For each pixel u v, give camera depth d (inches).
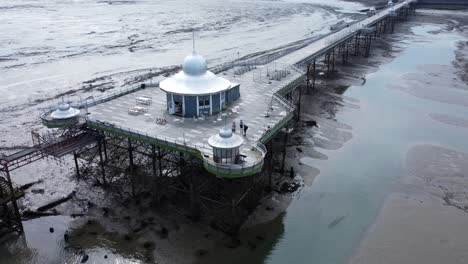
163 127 1737.2
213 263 1422.2
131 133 1654.8
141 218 1651.1
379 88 3420.3
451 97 3211.1
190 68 1887.3
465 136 2509.8
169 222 1625.2
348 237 1574.8
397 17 7190.0
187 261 1427.2
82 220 1642.5
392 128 2605.8
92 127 1775.3
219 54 4343.0
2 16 6633.9
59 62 3890.3
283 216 1688.0
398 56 4559.5
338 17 7613.2
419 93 3294.8
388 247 1517.0
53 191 1822.1
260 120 1830.7
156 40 5083.7
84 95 2957.7
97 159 2062.0
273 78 2524.6
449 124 2691.9
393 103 3061.0
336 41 3902.6
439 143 2402.8
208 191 1731.1
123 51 4436.5
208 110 1883.6
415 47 5032.0
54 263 1425.9
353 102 3068.4
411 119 2763.3
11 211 1635.1
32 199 1756.9
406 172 2059.5
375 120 2728.8
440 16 7672.2
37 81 3284.9
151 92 2253.9
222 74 2645.2
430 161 2175.2
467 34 5935.0
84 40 4940.9
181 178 1788.9
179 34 5526.6
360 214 1720.0
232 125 1752.0
